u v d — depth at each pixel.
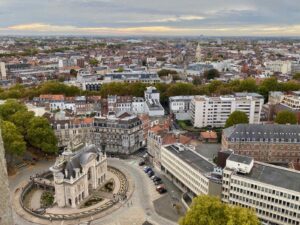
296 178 142.62
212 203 115.44
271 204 137.12
